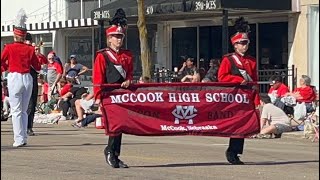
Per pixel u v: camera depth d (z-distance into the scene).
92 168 11.26
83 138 16.77
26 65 13.99
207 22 27.17
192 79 23.34
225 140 16.86
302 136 17.72
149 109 11.28
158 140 16.70
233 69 11.58
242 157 13.27
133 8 24.77
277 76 22.72
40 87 25.12
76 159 12.33
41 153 13.20
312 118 17.70
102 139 16.48
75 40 31.22
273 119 17.86
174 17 26.39
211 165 11.76
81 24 28.80
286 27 24.95
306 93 19.41
